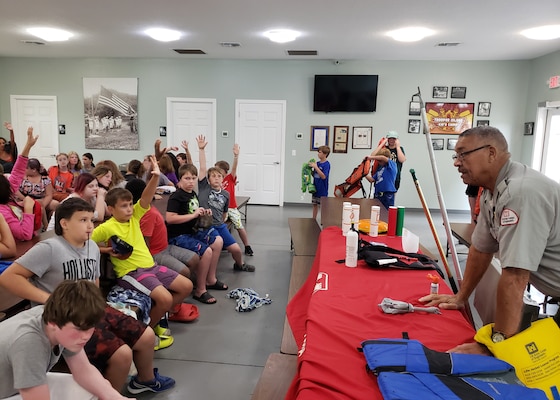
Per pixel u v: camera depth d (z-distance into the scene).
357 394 1.11
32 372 1.29
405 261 2.32
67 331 1.27
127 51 7.62
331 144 8.16
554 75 6.90
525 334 1.29
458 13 4.91
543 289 1.49
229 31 5.98
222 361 2.61
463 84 7.82
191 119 8.37
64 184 5.70
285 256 4.91
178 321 3.15
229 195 4.55
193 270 3.46
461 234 3.62
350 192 5.64
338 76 7.88
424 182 8.08
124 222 2.62
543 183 1.34
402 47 6.79
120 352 1.91
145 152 8.48
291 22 5.44
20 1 4.76
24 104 8.59
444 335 1.47
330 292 1.86
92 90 8.41
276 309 3.41
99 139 8.53
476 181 1.52
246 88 8.19
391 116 8.00
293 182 8.34
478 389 1.06
